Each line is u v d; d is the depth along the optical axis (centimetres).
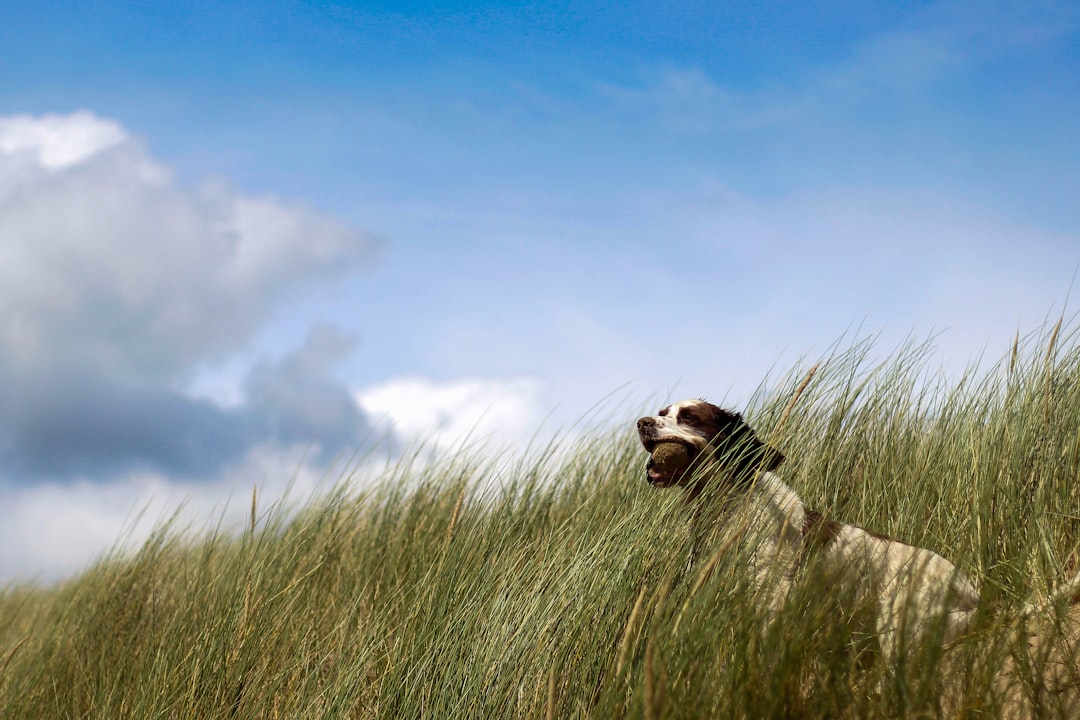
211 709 407
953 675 255
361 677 383
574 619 328
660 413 363
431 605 402
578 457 549
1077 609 300
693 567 314
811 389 420
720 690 255
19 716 486
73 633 553
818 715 241
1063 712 240
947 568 308
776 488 342
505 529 481
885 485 404
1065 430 389
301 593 485
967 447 408
